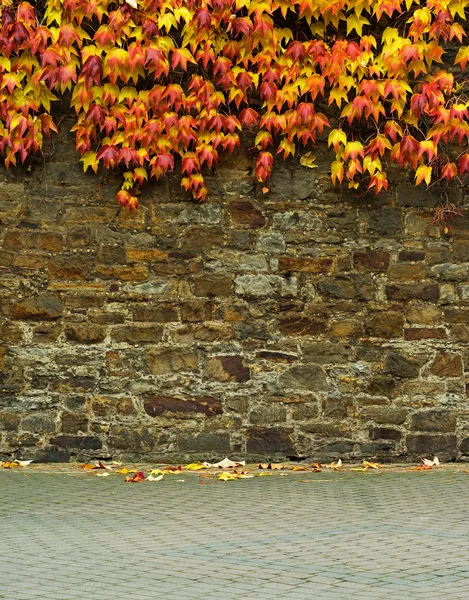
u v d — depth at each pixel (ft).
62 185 31.48
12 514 22.76
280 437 31.55
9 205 31.32
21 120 30.55
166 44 30.71
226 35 31.04
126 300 31.50
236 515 22.54
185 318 31.60
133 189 31.58
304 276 31.94
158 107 31.04
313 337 31.81
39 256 31.32
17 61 30.45
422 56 31.14
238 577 16.56
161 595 15.43
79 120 31.04
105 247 31.48
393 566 17.31
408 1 31.09
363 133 31.86
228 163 31.91
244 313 31.76
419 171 31.71
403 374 31.89
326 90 31.81
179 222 31.73
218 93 31.17
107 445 31.22
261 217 31.94
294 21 31.45
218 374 31.55
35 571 17.07
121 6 30.32
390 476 28.96
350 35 31.65
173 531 20.66
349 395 31.76
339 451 31.63
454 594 15.40
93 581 16.35
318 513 22.77
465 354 31.99
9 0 30.09
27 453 31.07
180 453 31.32
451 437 31.89
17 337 31.17
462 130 31.37
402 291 32.01
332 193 31.99
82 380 31.27
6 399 31.07
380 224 32.04
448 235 32.19
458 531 20.49
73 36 30.30
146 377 31.40
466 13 31.89
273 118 31.37
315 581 16.25
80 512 22.99
